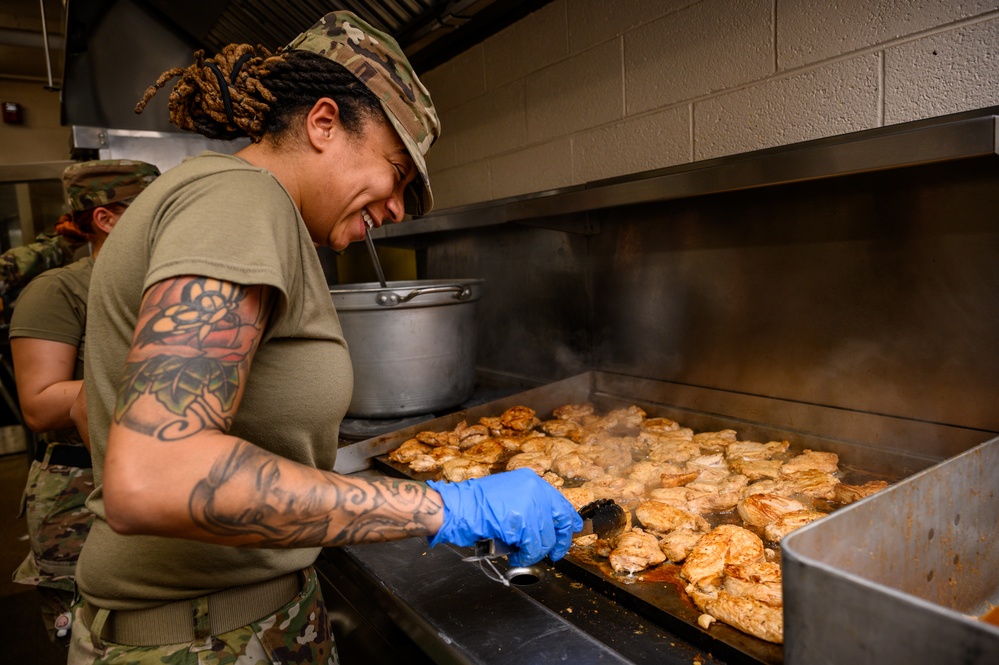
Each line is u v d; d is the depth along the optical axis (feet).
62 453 6.25
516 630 3.22
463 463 5.68
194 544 2.89
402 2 7.20
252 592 3.18
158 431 1.98
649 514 4.41
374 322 6.57
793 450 5.68
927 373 4.82
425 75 10.41
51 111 18.58
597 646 3.04
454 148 10.03
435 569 3.95
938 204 4.59
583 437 6.49
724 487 4.90
